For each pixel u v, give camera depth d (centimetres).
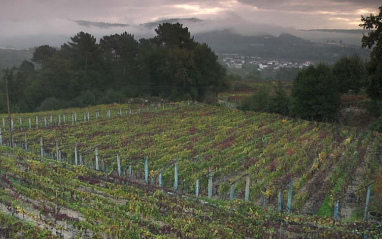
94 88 7556
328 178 2469
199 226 1708
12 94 7281
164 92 7331
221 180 2570
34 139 3606
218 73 7750
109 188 2222
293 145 3409
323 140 3691
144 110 5772
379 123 4256
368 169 2659
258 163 2769
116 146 3306
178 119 4850
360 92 6191
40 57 9869
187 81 7081
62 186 2242
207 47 7569
